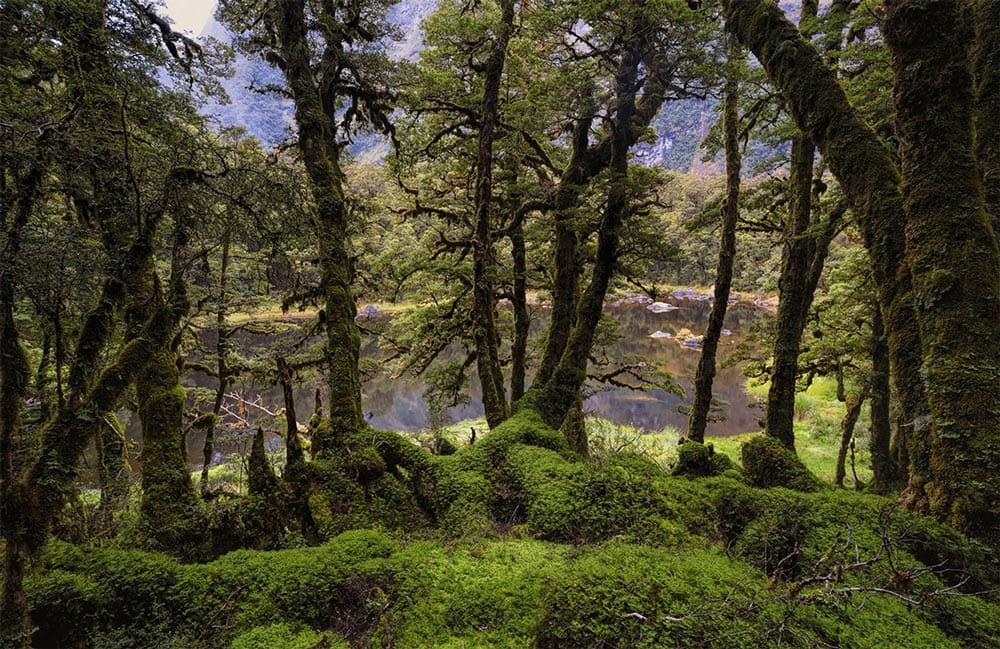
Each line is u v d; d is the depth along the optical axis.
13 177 3.49
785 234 9.56
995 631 3.12
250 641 3.65
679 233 44.00
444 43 10.51
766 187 10.55
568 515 5.51
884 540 3.48
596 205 10.27
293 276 6.84
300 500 5.66
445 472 6.61
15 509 3.38
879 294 5.36
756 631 2.85
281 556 4.57
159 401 5.28
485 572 4.41
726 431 20.59
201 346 9.42
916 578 3.53
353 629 3.93
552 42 9.76
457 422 19.11
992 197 5.07
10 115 3.35
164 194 4.55
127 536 4.84
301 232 5.66
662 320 43.97
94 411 4.13
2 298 3.20
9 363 3.28
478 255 9.36
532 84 9.95
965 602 3.33
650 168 10.36
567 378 9.20
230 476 8.99
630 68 8.62
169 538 4.86
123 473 6.37
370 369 11.13
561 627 3.15
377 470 6.20
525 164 12.60
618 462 6.68
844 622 3.03
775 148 11.04
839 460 11.12
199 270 5.56
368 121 10.93
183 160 4.89
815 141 6.05
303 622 3.99
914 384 4.86
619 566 3.63
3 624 3.14
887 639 2.87
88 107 4.22
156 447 5.20
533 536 5.54
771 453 6.71
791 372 8.48
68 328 4.86
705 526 5.12
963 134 4.66
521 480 6.39
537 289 14.16
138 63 4.96
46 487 3.70
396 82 9.54
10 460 3.37
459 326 12.68
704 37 7.83
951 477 4.32
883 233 5.21
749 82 9.00
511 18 9.25
